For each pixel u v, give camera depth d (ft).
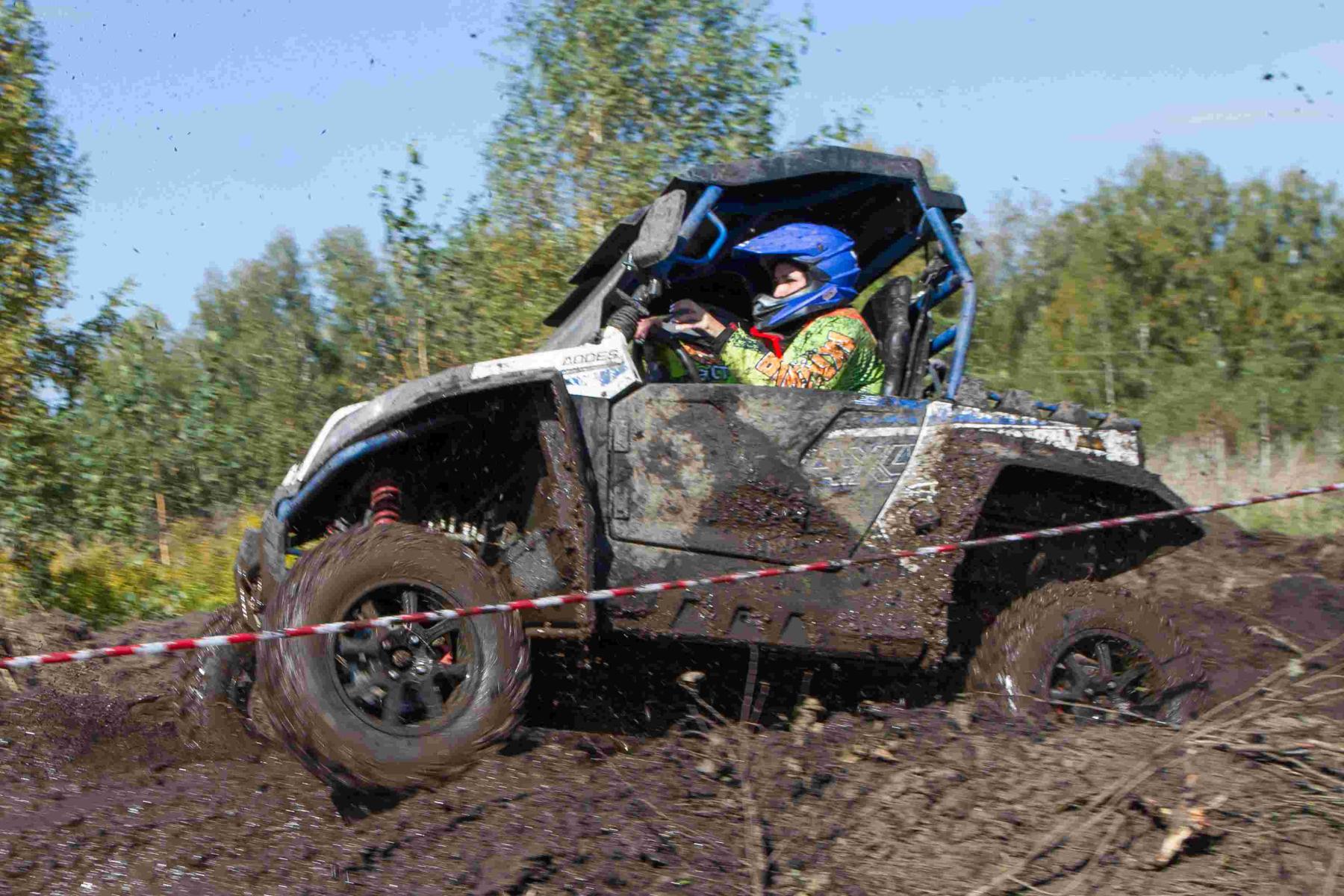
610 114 38.42
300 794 12.16
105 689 17.12
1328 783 11.45
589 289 16.33
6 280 34.78
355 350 36.73
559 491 12.60
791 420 13.55
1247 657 18.51
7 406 32.60
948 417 14.05
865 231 16.71
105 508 31.76
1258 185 58.03
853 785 11.85
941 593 13.55
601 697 14.20
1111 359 52.70
